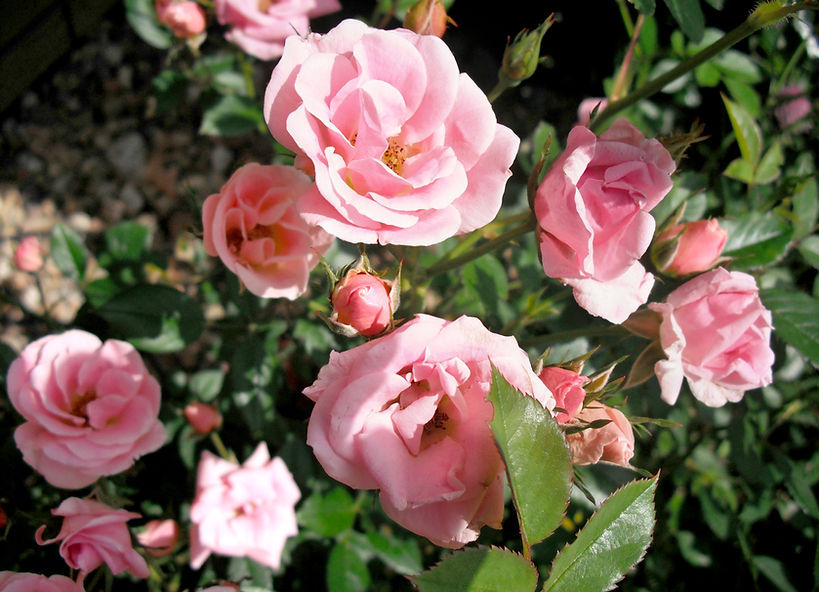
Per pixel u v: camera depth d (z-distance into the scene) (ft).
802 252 1.01
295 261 0.82
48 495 1.00
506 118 1.95
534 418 0.47
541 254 0.67
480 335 0.57
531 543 0.47
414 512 0.57
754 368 0.71
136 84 1.94
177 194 1.84
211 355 1.60
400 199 0.60
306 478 1.04
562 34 1.90
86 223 1.78
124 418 0.85
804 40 1.03
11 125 1.86
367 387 0.56
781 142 1.15
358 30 0.61
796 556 1.09
